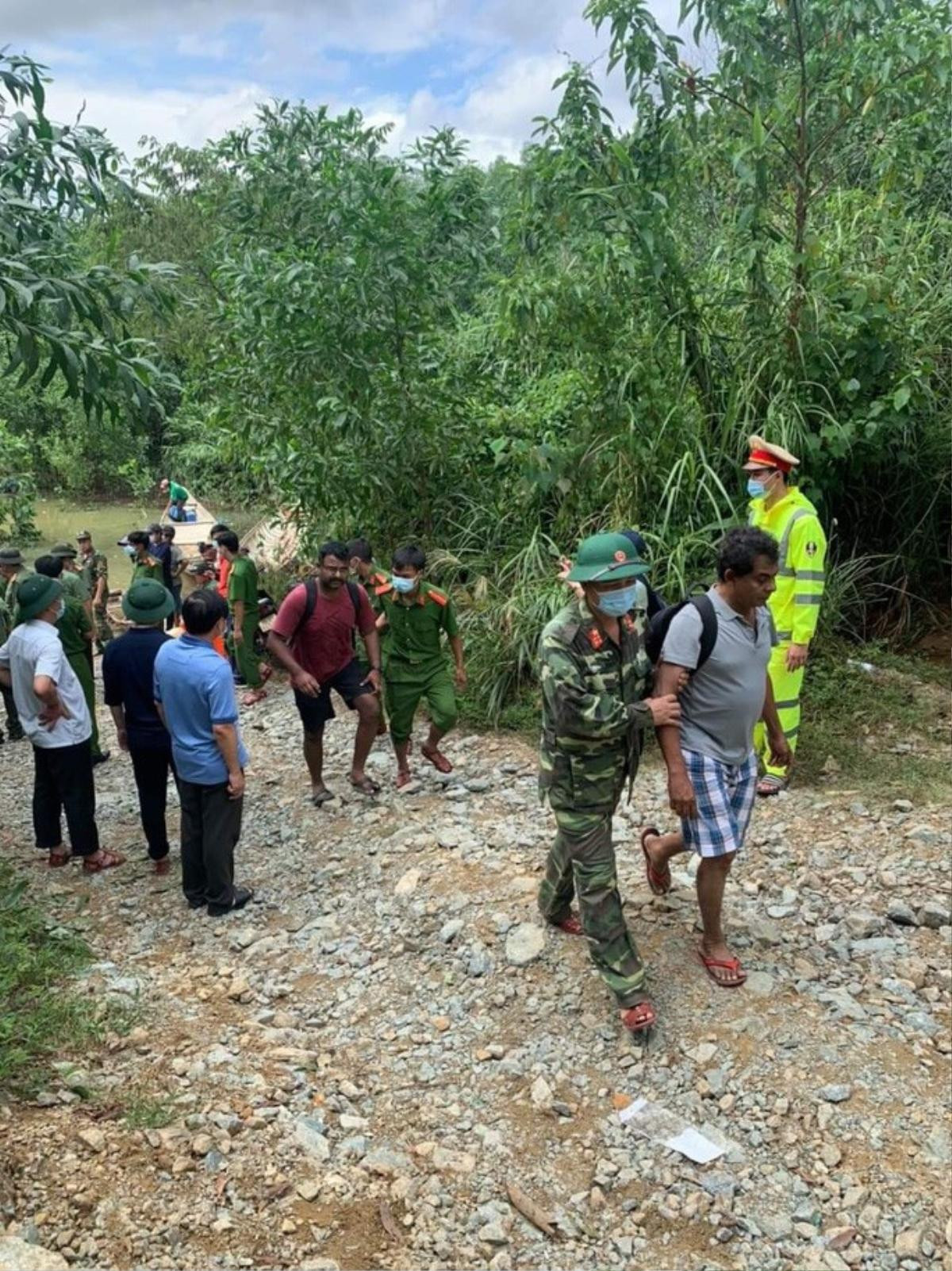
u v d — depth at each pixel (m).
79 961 4.56
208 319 10.15
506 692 7.36
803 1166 3.14
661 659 3.62
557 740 3.57
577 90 7.20
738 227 6.89
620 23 6.82
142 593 5.50
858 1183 3.07
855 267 7.49
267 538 12.07
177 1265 2.82
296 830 6.00
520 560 8.03
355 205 8.23
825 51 7.00
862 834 5.05
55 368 4.13
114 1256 2.83
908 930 4.27
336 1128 3.41
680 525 7.23
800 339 6.96
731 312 7.72
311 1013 4.14
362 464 8.61
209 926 5.00
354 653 6.22
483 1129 3.37
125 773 7.76
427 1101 3.54
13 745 8.91
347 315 8.19
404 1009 4.07
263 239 9.34
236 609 8.88
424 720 7.51
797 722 5.52
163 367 5.04
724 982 3.88
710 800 3.68
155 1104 3.41
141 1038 3.91
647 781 5.94
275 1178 3.14
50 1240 2.86
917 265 7.89
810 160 7.14
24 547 20.84
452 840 5.42
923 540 7.54
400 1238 2.96
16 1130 3.26
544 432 8.71
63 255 4.39
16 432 22.84
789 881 4.66
